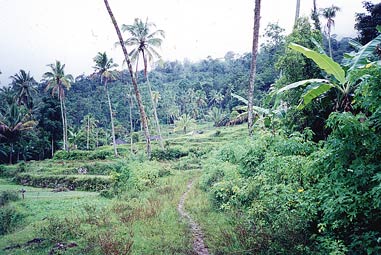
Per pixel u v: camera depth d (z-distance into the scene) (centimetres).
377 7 1744
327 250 500
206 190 1359
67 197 1877
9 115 4862
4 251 799
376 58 960
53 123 5350
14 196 1845
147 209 1070
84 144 6003
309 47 1176
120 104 8169
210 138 4966
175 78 10869
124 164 2114
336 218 511
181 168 2748
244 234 650
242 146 1111
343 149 512
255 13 1402
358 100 561
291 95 1123
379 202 443
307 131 771
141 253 657
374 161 506
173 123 8588
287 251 543
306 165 597
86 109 7819
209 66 11019
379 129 507
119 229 860
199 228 841
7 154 4900
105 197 1795
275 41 3300
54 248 757
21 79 5619
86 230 888
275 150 841
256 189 816
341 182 508
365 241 477
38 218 1266
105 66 4491
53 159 4256
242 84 6900
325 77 1054
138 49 3162
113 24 2347
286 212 583
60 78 4719
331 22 3778
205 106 8875
